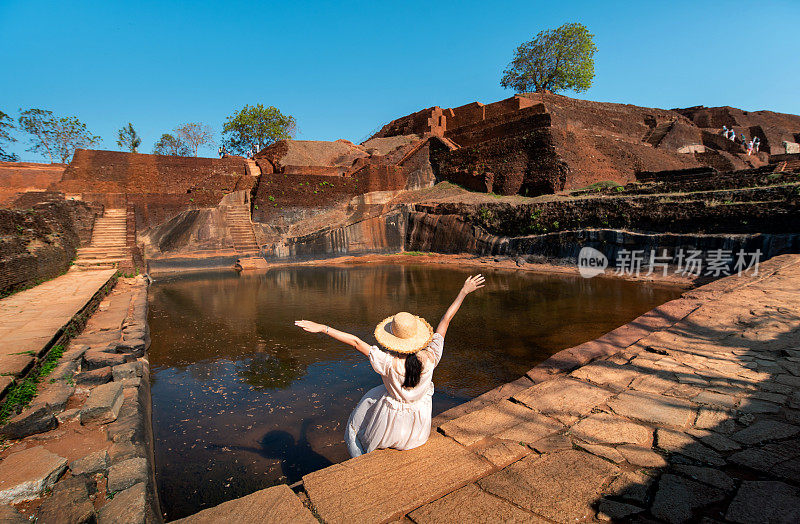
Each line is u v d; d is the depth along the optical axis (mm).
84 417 4078
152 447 4297
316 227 27953
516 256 22812
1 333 6211
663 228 17922
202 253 24594
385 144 39875
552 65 46531
